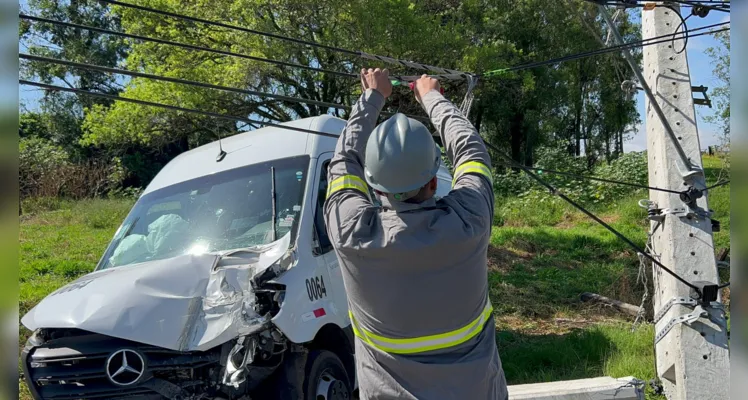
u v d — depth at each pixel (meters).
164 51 14.59
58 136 34.91
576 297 10.55
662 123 5.14
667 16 5.70
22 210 22.19
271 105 16.86
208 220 5.41
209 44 15.23
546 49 30.00
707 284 4.86
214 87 4.36
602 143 39.38
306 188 5.38
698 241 5.09
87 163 27.14
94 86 35.00
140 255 5.32
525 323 9.30
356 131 2.78
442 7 21.14
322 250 5.16
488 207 2.45
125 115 14.69
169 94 14.36
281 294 4.47
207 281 4.36
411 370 2.40
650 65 5.86
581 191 21.91
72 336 4.05
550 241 15.68
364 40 14.52
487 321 2.59
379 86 2.95
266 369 4.36
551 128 32.78
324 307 4.84
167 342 3.96
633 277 10.94
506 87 22.72
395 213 2.39
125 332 3.89
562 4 27.41
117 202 21.91
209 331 4.09
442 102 2.87
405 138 2.35
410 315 2.36
